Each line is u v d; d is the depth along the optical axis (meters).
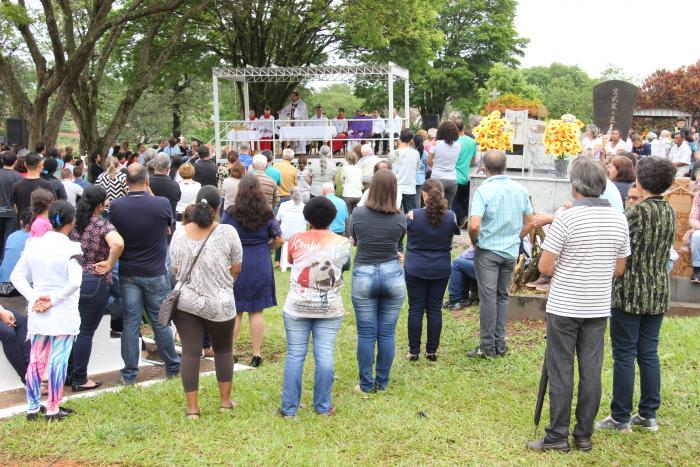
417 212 6.52
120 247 5.90
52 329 5.21
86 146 19.22
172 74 28.95
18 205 9.56
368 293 5.79
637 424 5.06
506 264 6.62
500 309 6.74
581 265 4.49
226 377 5.45
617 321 4.88
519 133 14.71
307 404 5.71
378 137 23.03
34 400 5.30
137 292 6.27
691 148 20.62
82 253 5.76
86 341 6.12
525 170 14.66
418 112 56.69
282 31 27.14
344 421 5.31
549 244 4.55
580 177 4.56
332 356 5.43
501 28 53.78
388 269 5.78
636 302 4.74
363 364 5.94
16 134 18.39
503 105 17.58
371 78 37.41
